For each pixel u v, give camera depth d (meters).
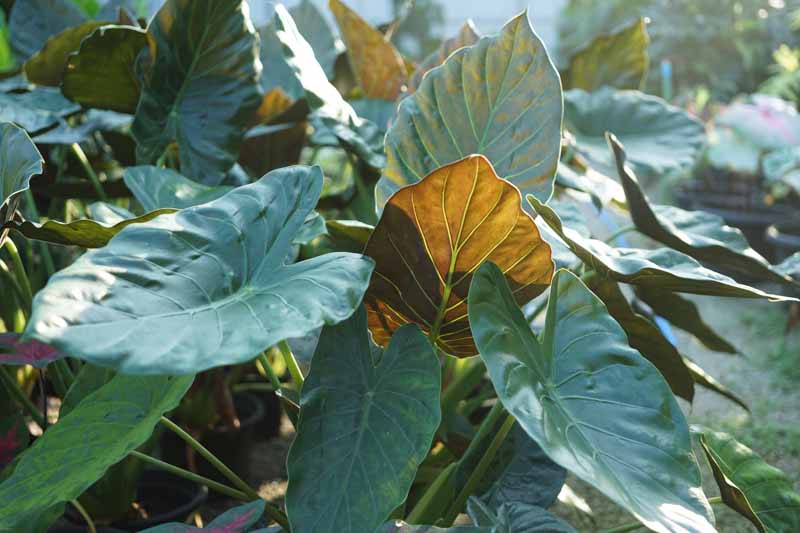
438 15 10.85
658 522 1.09
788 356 3.50
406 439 1.23
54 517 1.28
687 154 2.45
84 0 3.21
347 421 1.26
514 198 1.24
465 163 1.20
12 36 2.58
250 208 1.28
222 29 1.91
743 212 5.17
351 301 1.14
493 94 1.53
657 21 8.39
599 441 1.20
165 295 1.12
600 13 9.19
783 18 7.89
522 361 1.22
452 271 1.34
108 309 1.06
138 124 1.90
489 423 1.54
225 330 1.08
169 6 1.84
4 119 1.92
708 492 2.39
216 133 1.97
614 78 2.88
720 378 3.38
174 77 1.93
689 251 1.69
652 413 1.25
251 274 1.22
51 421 2.44
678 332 3.97
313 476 1.21
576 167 2.58
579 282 1.36
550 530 1.33
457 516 1.49
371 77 2.56
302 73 1.75
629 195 1.68
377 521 1.18
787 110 4.97
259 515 1.29
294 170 1.35
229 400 2.30
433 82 1.55
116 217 1.58
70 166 2.43
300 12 3.09
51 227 1.37
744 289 1.32
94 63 1.89
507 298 1.28
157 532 1.26
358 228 1.48
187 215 1.24
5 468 1.56
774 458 2.61
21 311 2.27
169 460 2.30
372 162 1.78
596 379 1.28
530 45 1.51
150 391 1.38
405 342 1.32
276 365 2.73
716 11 8.21
